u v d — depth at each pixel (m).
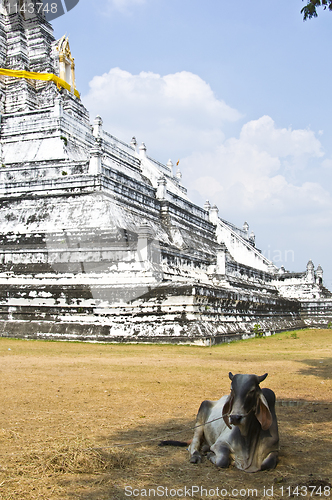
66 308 27.97
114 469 6.63
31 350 21.84
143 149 54.75
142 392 12.04
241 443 6.70
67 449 7.21
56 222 32.56
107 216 31.70
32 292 28.83
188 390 12.38
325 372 16.12
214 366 17.16
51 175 36.62
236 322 34.22
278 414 10.02
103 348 23.41
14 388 12.40
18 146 40.12
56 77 46.25
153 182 51.84
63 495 5.76
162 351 22.30
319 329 48.88
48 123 39.88
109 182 35.22
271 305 42.66
